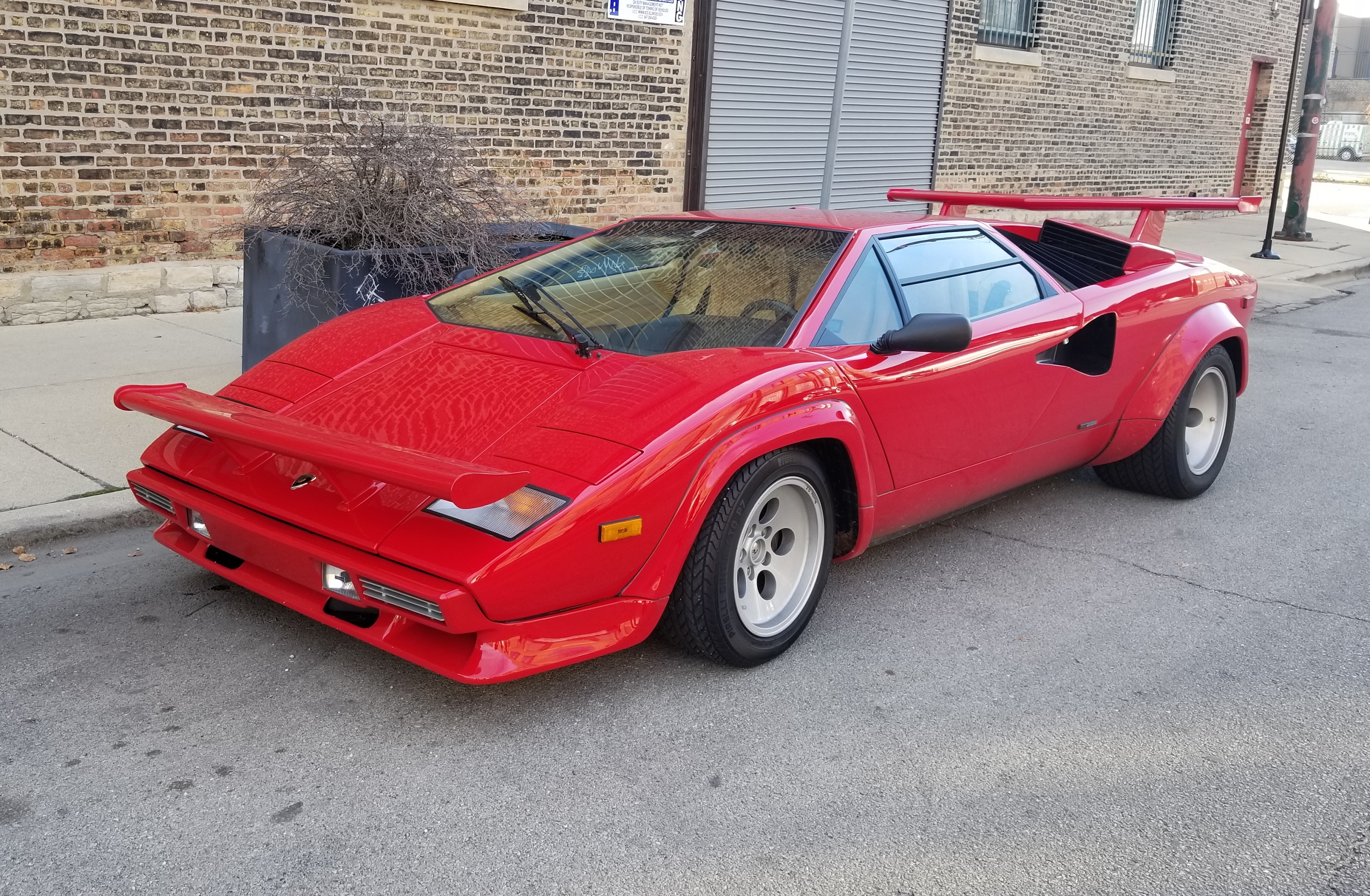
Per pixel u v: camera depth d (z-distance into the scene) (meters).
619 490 2.76
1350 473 5.66
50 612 3.47
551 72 9.23
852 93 11.99
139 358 6.36
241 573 3.21
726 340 3.42
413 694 3.08
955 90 13.30
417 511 2.78
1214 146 18.61
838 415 3.27
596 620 2.87
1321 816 2.67
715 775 2.75
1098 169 16.14
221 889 2.26
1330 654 3.57
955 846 2.50
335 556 2.74
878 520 3.66
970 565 4.25
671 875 2.37
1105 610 3.87
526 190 9.34
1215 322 4.91
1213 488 5.35
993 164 14.29
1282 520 4.90
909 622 3.71
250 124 7.64
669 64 10.07
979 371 3.81
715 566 3.04
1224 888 2.38
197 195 7.54
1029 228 5.26
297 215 5.54
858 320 3.55
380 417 3.08
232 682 3.10
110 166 7.14
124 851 2.37
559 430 2.91
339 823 2.50
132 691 3.03
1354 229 18.06
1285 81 20.02
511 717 2.98
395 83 8.30
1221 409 5.20
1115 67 15.80
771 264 3.67
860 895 2.32
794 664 3.37
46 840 2.39
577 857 2.41
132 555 3.96
